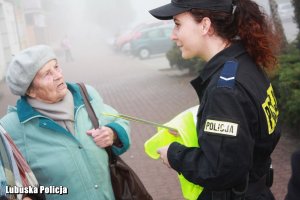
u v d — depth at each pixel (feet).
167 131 6.84
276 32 6.33
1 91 49.78
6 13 76.23
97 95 8.49
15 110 7.80
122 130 8.11
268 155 6.29
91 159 7.67
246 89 5.64
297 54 22.81
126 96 37.76
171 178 15.90
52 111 7.62
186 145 6.10
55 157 7.48
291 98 17.35
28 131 7.53
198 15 6.01
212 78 5.92
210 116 5.56
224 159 5.45
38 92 7.57
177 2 6.12
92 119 7.91
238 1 6.01
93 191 7.67
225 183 5.63
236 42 6.13
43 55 7.39
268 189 6.61
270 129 5.96
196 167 5.77
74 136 7.64
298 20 31.04
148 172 16.84
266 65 6.25
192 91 35.50
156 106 31.37
